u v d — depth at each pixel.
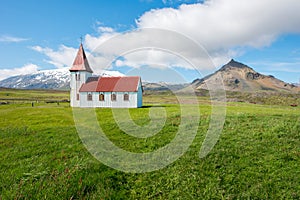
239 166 9.62
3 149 12.13
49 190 7.52
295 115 20.33
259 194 7.79
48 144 13.01
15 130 17.25
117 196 7.66
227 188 8.18
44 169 9.18
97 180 8.38
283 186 8.23
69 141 13.57
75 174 8.67
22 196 7.22
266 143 12.15
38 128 18.22
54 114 27.64
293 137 13.13
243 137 13.26
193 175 8.95
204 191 7.98
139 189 8.17
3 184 7.91
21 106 42.41
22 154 11.21
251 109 27.25
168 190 8.13
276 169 9.35
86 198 7.41
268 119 18.12
